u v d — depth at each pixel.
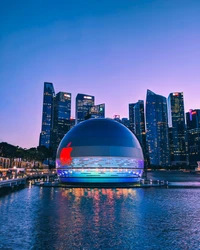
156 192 46.25
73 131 68.12
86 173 61.72
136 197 38.47
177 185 61.03
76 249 14.47
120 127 68.38
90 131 65.19
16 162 166.12
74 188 54.88
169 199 36.00
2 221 21.56
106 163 61.53
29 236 17.02
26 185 65.75
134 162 64.56
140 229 18.83
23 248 14.62
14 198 38.12
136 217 23.22
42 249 14.46
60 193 44.97
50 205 30.56
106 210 26.94
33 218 22.77
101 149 62.00
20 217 23.25
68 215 24.17
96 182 61.81
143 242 15.73
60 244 15.33
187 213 25.27
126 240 16.14
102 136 63.78
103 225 20.02
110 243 15.54
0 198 38.16
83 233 17.70
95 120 69.50
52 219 22.33
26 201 34.53
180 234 17.53
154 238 16.58
